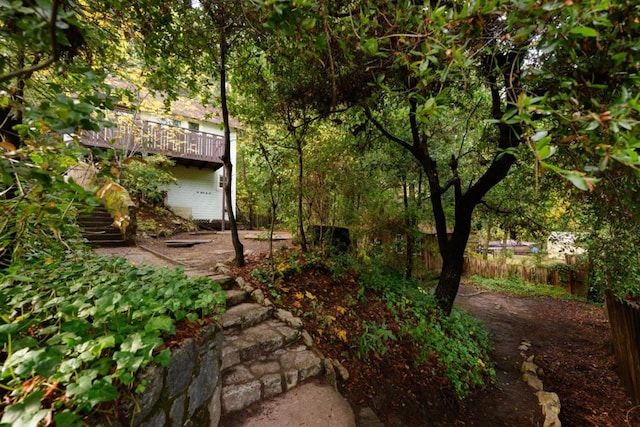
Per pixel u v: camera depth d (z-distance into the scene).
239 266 4.02
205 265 4.23
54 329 1.30
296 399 2.24
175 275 2.45
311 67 2.67
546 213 5.02
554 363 4.43
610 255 3.31
